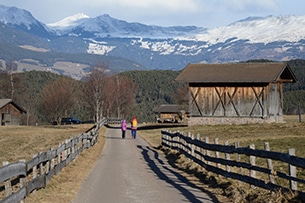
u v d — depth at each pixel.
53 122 110.75
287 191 12.66
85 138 32.62
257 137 37.41
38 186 15.48
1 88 115.88
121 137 52.19
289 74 60.16
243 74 58.66
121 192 16.47
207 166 20.62
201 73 60.53
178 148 30.83
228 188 16.12
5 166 11.27
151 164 26.08
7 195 11.70
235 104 58.94
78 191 16.66
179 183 18.55
